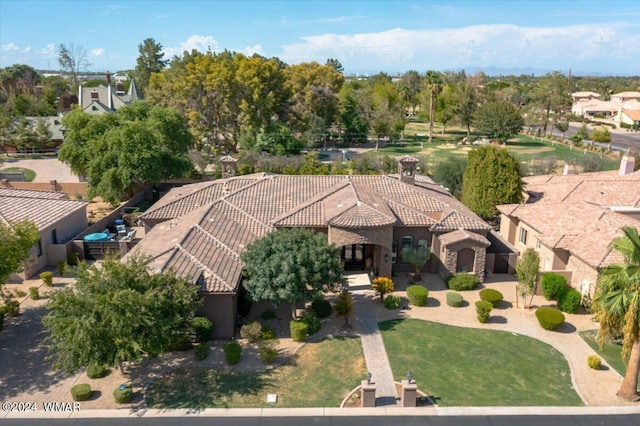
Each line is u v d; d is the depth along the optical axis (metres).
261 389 21.59
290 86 93.12
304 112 91.94
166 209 36.94
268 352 23.45
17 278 33.47
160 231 33.59
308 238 27.36
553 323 26.69
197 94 78.31
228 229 32.19
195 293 23.20
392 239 33.47
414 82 171.00
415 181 43.19
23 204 38.09
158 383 22.00
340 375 22.69
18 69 145.25
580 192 41.72
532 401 20.86
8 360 23.86
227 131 83.88
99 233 39.62
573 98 172.25
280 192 38.16
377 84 132.00
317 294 25.92
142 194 53.81
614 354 24.78
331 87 108.75
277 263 25.28
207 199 38.16
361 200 33.38
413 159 39.88
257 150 70.12
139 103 59.66
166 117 56.75
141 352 20.86
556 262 32.72
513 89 150.88
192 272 25.75
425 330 27.00
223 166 43.94
